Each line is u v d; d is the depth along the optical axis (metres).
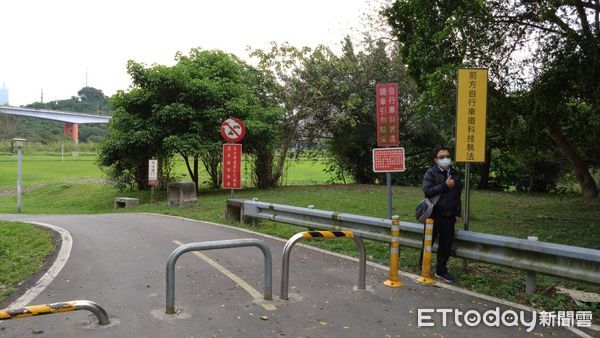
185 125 19.22
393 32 14.40
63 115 76.44
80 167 45.16
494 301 5.72
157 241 9.27
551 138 14.44
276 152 22.56
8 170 41.78
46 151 72.19
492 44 10.18
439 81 10.55
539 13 9.20
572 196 18.67
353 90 22.41
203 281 6.38
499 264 6.08
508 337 4.67
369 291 6.02
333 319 5.04
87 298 5.64
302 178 32.09
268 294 5.61
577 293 5.89
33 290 5.95
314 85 22.14
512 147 16.20
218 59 21.38
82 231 10.60
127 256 7.93
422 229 6.91
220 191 21.27
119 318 4.96
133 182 24.98
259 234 9.98
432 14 11.19
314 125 22.91
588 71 9.34
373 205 14.35
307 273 6.85
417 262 7.43
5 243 9.02
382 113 8.27
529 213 12.77
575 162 15.02
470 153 6.82
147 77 18.83
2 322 4.80
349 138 23.19
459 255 6.55
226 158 12.96
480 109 6.82
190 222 11.97
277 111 20.59
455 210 6.48
